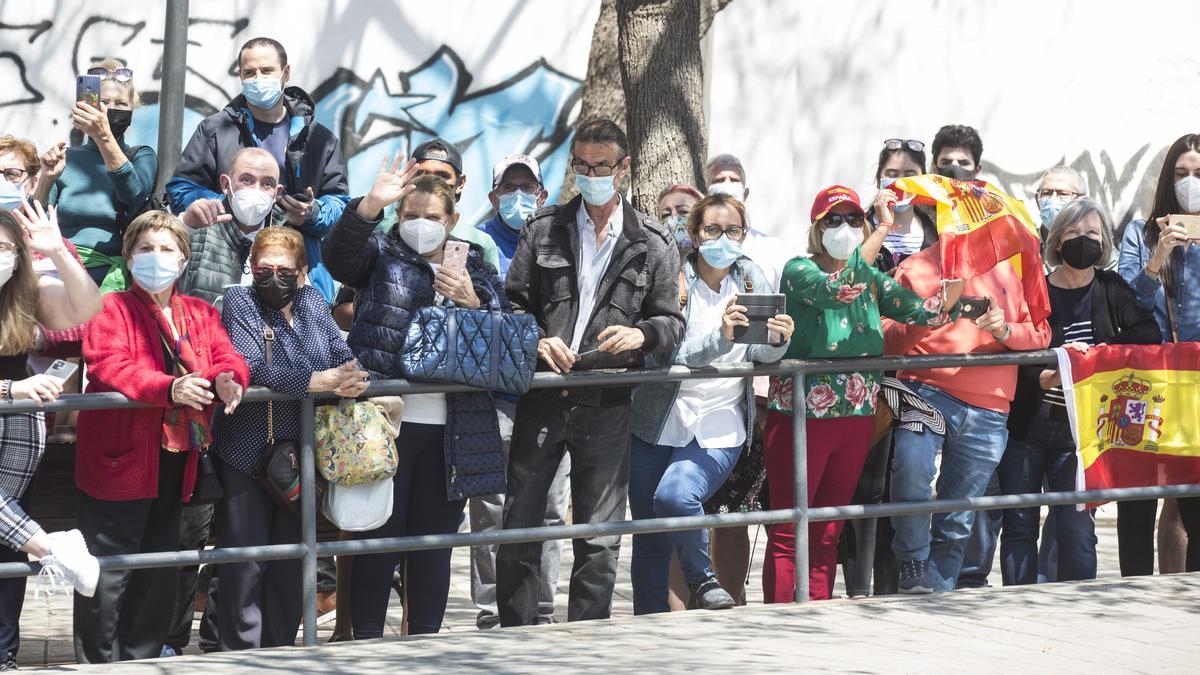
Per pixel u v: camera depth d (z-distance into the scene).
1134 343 13.59
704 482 12.06
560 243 11.77
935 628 11.27
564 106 24.16
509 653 10.38
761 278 12.48
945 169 16.28
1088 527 13.56
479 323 11.09
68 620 13.84
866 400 12.49
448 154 13.38
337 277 11.25
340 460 10.80
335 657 10.29
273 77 13.14
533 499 11.78
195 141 13.30
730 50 25.11
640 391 12.25
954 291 12.40
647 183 17.47
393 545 11.01
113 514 10.55
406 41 23.58
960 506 12.60
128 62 22.44
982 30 26.06
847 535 14.00
